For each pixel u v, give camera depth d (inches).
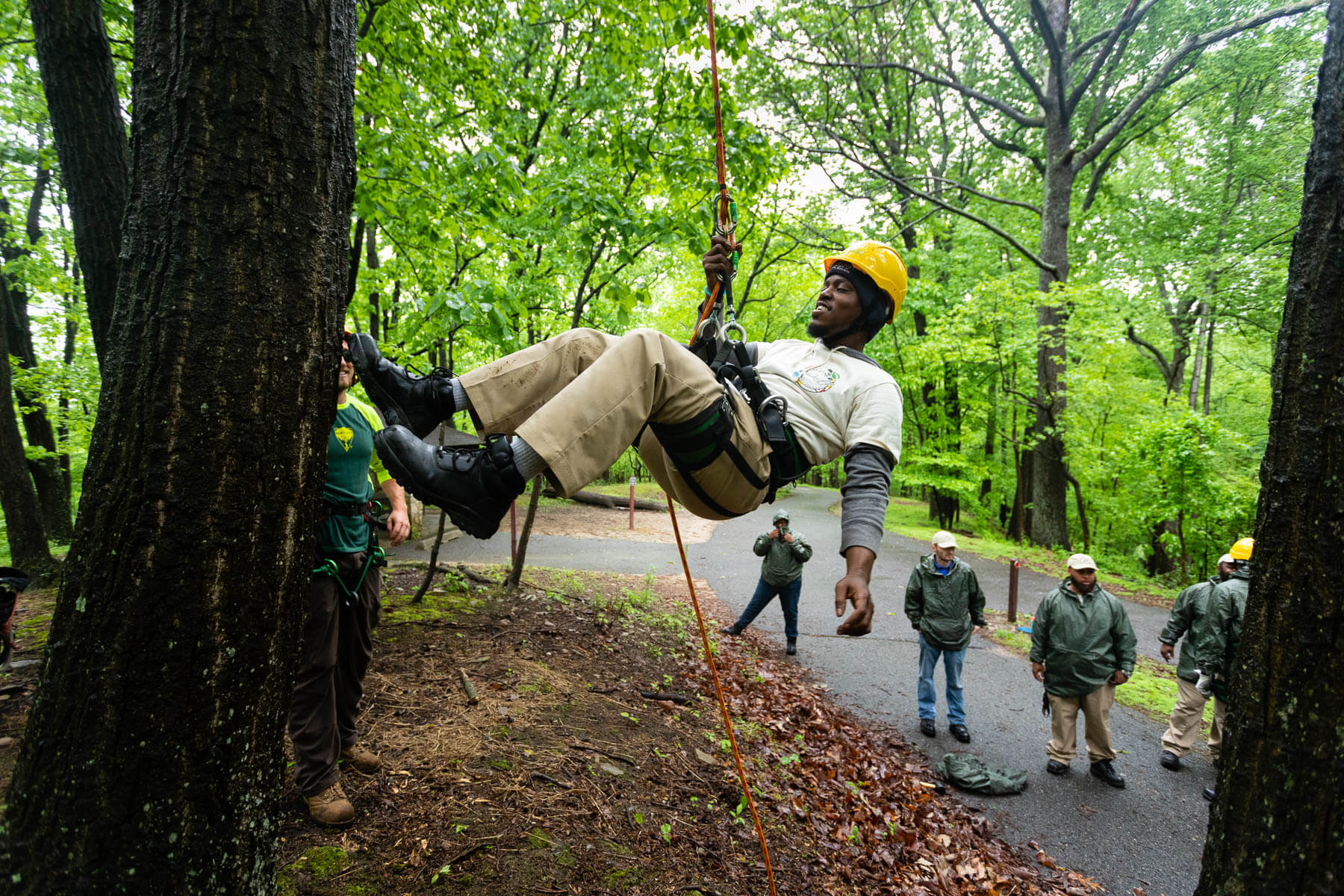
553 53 422.9
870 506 77.5
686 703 227.0
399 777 135.0
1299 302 66.7
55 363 448.8
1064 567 606.9
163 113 51.5
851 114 813.2
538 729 173.2
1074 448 758.5
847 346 96.1
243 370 51.7
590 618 302.7
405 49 264.5
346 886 104.4
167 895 50.8
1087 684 230.2
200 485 50.6
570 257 335.9
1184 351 847.7
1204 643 231.0
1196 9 670.5
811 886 147.9
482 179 233.3
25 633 209.2
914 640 373.1
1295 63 685.3
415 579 327.0
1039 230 869.8
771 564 333.1
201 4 50.8
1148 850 194.9
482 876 113.7
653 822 147.3
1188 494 577.3
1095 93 765.9
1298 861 61.1
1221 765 70.7
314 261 55.6
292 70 53.4
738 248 94.2
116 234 141.7
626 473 1147.9
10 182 394.0
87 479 52.3
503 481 66.1
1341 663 60.5
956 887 169.6
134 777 49.9
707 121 253.4
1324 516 62.3
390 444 67.1
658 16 252.5
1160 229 778.2
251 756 55.4
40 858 50.1
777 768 200.2
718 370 86.2
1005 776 227.1
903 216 841.5
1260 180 711.1
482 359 441.1
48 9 131.4
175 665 50.4
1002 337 776.9
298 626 58.9
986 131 778.8
